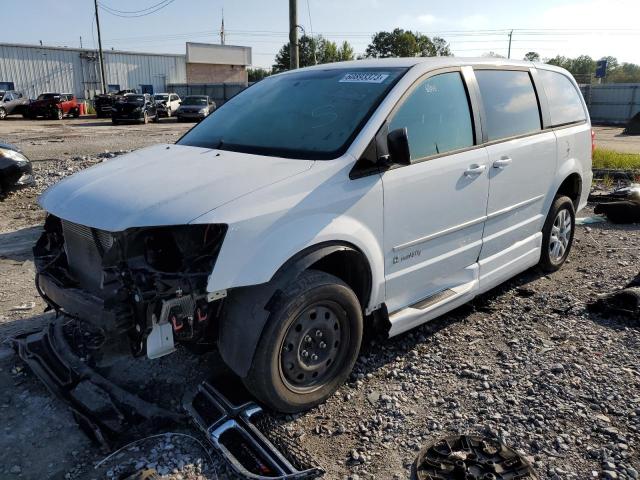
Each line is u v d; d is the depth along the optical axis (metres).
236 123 4.01
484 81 4.34
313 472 2.69
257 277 2.86
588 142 5.70
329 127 3.51
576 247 6.43
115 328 2.77
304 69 4.45
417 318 3.78
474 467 2.71
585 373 3.60
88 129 25.34
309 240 3.02
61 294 3.19
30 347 3.73
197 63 58.66
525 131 4.71
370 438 3.01
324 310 3.18
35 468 2.77
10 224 7.37
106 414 3.05
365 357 3.84
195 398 3.20
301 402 3.16
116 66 51.19
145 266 2.80
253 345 2.90
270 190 2.96
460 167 3.90
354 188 3.25
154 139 19.61
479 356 3.87
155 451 2.86
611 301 4.50
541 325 4.35
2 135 21.12
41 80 46.94
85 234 3.17
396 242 3.55
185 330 2.80
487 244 4.37
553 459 2.82
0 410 3.23
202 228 2.81
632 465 2.77
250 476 2.62
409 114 3.62
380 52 68.81
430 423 3.12
